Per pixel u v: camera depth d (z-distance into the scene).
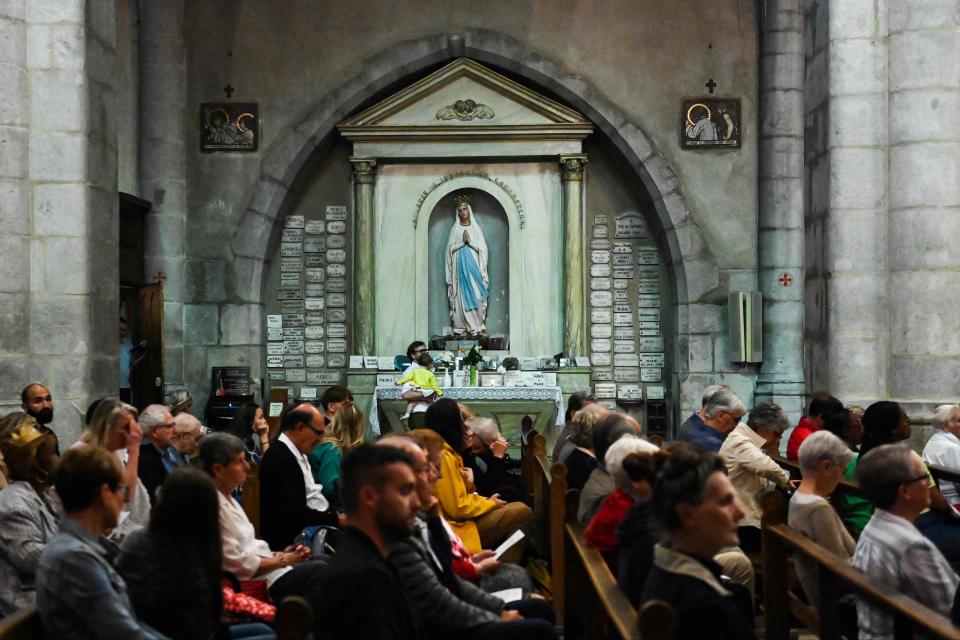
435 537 5.46
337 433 8.60
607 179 16.84
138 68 15.91
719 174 16.12
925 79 9.94
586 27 16.28
